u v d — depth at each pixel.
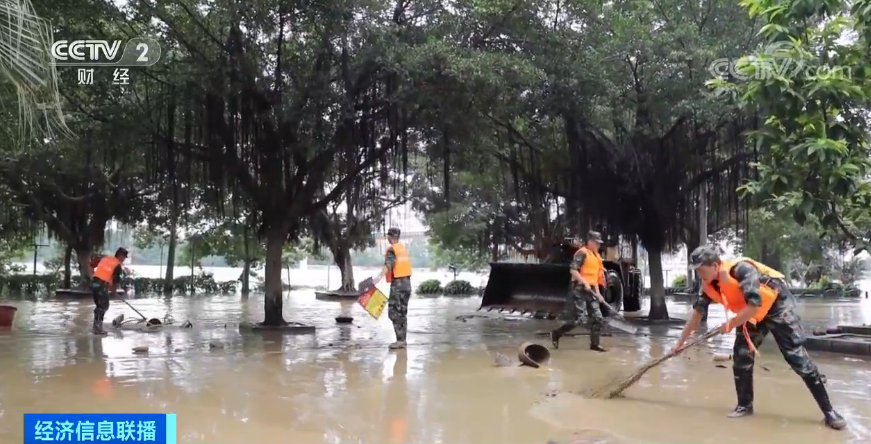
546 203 18.81
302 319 16.89
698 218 17.55
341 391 7.18
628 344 11.52
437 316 17.86
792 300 5.93
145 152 14.36
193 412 6.20
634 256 19.14
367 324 15.49
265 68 12.62
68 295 26.86
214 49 12.62
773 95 8.84
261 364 9.05
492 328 14.42
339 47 12.13
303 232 25.97
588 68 13.80
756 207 10.98
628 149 16.11
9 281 29.97
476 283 44.78
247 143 13.59
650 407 6.44
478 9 12.31
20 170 20.50
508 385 7.55
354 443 5.21
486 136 14.78
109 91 12.54
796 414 6.16
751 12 9.74
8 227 26.09
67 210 26.02
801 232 29.97
